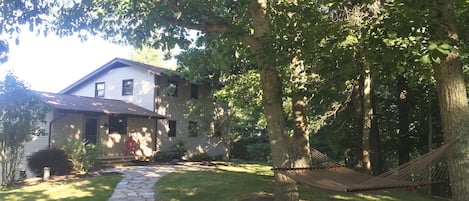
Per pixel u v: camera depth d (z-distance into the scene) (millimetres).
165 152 23438
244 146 29375
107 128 21281
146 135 23750
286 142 8414
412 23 5469
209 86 28656
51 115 18125
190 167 19156
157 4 8797
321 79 8922
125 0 8930
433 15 5371
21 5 8508
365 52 6234
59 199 10586
